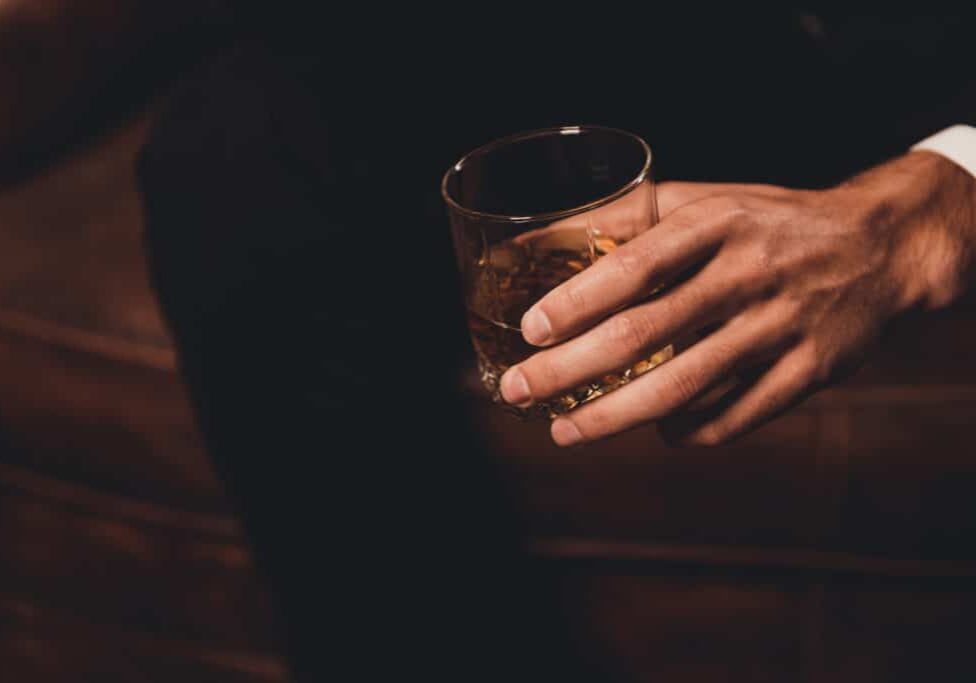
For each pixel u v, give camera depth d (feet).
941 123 2.95
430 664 3.20
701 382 2.06
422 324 2.86
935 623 3.17
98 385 3.51
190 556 3.73
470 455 3.06
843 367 2.19
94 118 3.87
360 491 2.92
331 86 2.69
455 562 3.13
